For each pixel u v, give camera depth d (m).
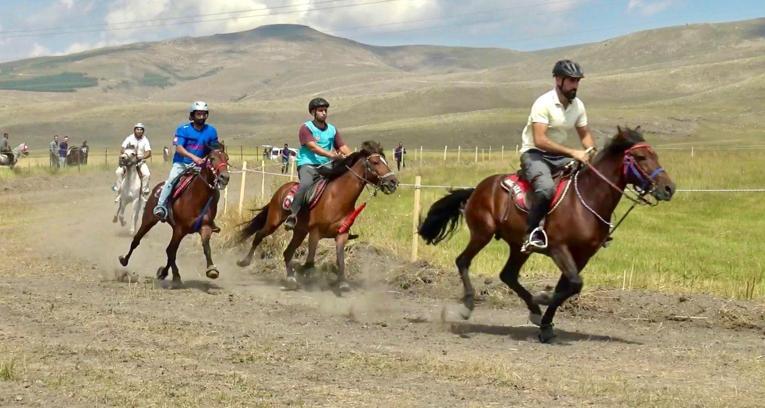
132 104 173.12
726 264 16.83
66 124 145.38
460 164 41.03
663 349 10.34
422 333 11.19
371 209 24.45
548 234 10.52
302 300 13.53
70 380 8.20
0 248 18.92
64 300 12.80
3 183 36.62
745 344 10.70
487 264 15.64
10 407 7.43
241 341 10.12
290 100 187.88
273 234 17.09
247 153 76.44
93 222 24.02
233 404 7.50
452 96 161.25
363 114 151.00
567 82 10.42
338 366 8.96
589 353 10.06
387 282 14.95
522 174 10.93
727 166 33.38
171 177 14.39
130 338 10.18
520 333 11.27
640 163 10.06
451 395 7.93
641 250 18.72
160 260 17.73
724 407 7.64
